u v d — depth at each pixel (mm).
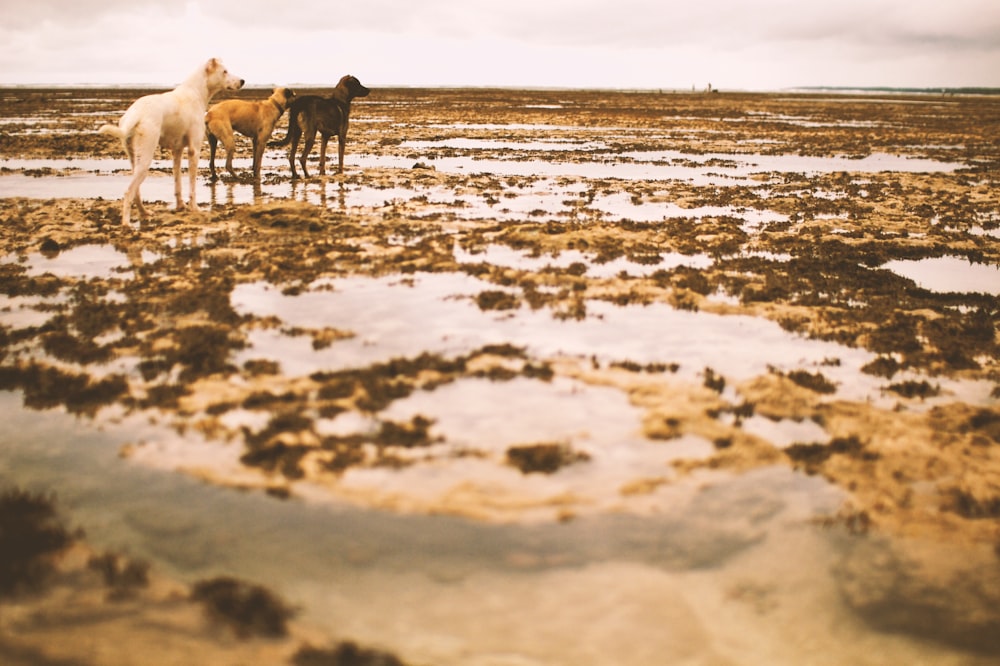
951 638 3205
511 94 128875
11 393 5680
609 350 6766
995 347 7055
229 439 4906
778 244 12070
